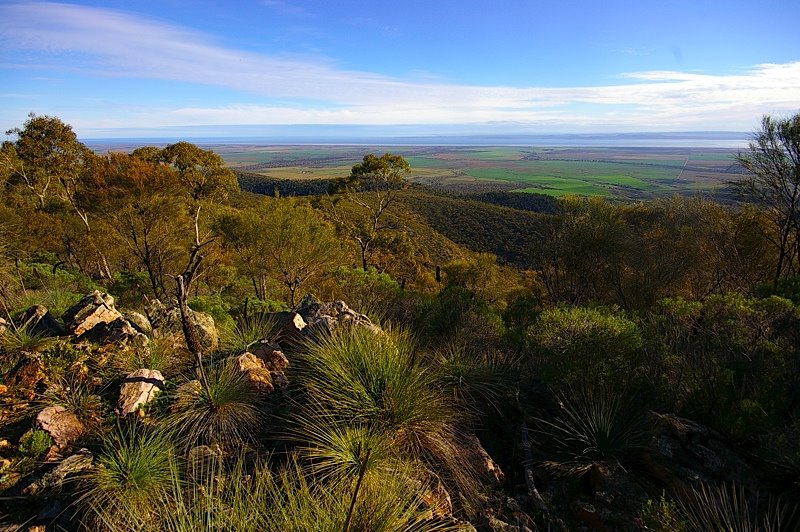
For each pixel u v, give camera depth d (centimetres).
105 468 297
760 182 1316
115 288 1360
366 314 704
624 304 1408
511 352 594
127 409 368
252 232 1464
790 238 1443
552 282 1673
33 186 2247
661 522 283
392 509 262
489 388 477
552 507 331
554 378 480
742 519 285
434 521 288
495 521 309
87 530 261
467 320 687
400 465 321
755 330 516
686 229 1591
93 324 524
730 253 1504
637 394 442
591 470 357
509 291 1891
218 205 2008
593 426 377
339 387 389
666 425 378
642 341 498
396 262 2759
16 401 373
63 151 2170
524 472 368
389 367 398
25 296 763
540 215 1628
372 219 2967
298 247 1461
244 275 1662
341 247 1844
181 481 303
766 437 350
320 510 251
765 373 430
